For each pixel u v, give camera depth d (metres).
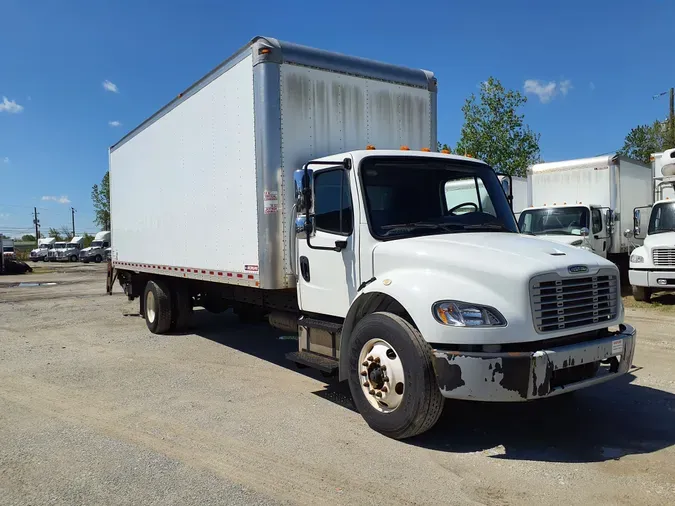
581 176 14.89
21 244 87.62
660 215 13.11
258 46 5.91
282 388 6.33
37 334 10.27
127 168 10.82
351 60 6.51
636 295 12.73
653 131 34.38
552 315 4.24
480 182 5.90
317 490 3.75
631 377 6.48
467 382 4.04
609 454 4.31
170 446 4.59
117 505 3.59
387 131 6.80
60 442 4.72
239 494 3.71
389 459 4.24
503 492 3.68
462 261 4.35
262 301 7.55
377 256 4.96
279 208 6.00
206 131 7.38
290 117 6.04
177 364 7.61
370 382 4.73
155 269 9.50
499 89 21.16
